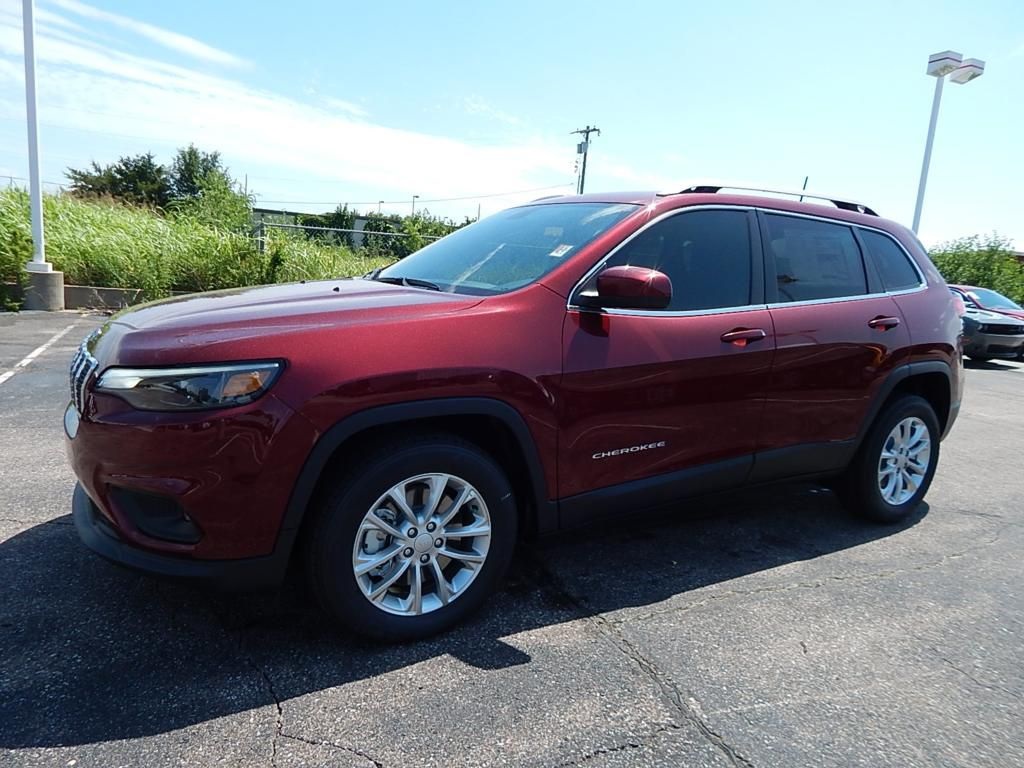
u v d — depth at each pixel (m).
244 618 2.75
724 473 3.34
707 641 2.79
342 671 2.46
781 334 3.39
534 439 2.73
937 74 14.77
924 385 4.36
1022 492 5.03
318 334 2.37
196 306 2.71
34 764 1.94
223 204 16.34
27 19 10.50
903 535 4.06
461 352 2.54
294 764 2.01
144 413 2.21
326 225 36.59
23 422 5.13
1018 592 3.38
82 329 9.62
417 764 2.04
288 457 2.28
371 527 2.50
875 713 2.39
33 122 10.73
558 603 3.04
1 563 3.05
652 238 3.16
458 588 2.73
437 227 32.56
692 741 2.21
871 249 4.01
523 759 2.08
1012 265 22.83
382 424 2.45
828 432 3.69
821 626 2.96
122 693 2.27
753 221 3.53
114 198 15.51
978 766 2.16
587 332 2.85
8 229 11.27
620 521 3.16
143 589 2.90
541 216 3.58
